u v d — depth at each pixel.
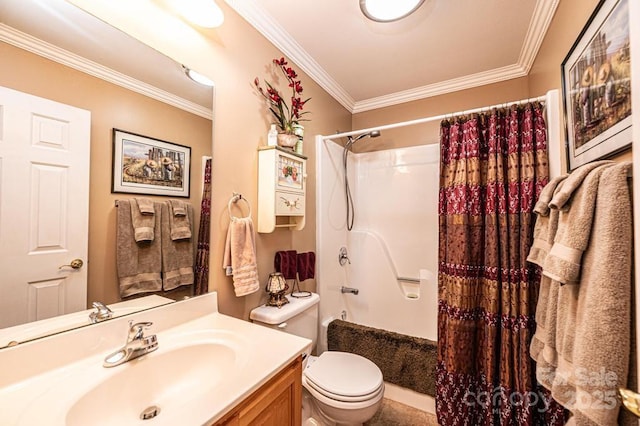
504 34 1.68
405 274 2.43
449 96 2.33
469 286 1.52
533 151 1.41
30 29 0.75
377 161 2.59
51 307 0.78
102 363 0.82
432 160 2.35
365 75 2.17
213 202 1.25
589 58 0.97
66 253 0.81
